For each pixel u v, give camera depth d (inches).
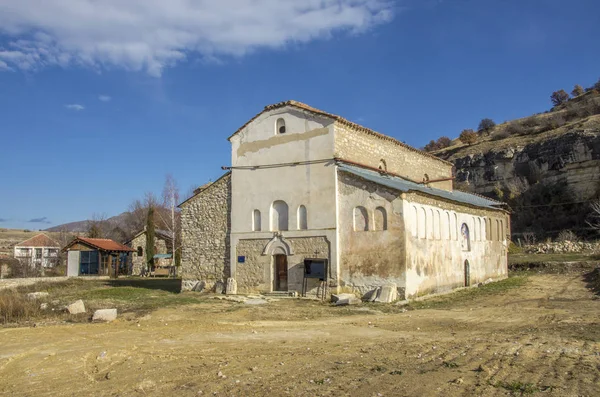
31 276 1733.5
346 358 384.2
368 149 1008.2
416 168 1270.9
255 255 946.1
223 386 313.7
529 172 2950.3
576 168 2588.6
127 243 1991.9
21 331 556.1
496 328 529.7
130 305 796.0
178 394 300.4
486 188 3149.6
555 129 3233.3
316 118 906.1
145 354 416.5
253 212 961.5
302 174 908.6
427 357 378.3
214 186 1026.7
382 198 821.2
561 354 372.8
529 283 1115.3
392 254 802.8
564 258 1585.9
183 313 692.7
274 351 419.2
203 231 1027.3
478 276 1134.4
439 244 941.8
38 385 332.5
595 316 589.9
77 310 698.2
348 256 844.0
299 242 893.2
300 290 882.8
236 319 633.0
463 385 294.7
